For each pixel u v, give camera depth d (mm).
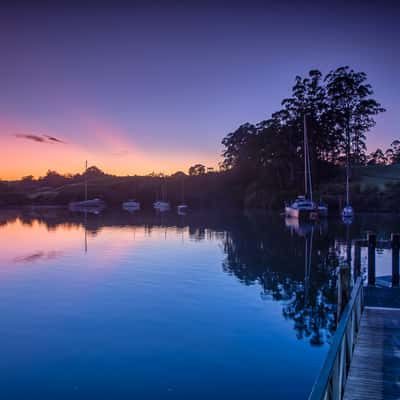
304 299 12617
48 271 17797
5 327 9883
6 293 13547
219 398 6449
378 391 5312
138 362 7797
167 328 9789
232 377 7168
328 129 68188
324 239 28969
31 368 7531
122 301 12398
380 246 12203
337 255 21766
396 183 64250
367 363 6219
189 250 24453
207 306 11797
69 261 20766
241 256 21797
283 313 11094
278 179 76000
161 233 35812
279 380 7070
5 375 7238
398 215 54719
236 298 12742
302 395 6555
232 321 10352
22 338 9102
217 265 19047
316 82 69188
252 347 8578
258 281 15320
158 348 8508
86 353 8211
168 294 13281
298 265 18844
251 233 34375
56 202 124688
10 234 36188
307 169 64875
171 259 21078
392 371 5934
